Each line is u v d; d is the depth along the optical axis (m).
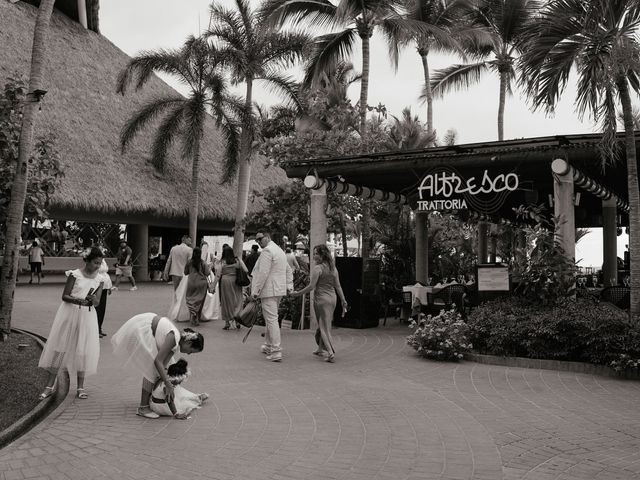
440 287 14.00
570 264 9.70
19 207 9.56
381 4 18.86
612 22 8.50
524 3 22.72
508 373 8.30
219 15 25.53
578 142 9.99
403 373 8.28
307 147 18.14
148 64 24.89
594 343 8.27
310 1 18.89
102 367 8.20
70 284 6.36
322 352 9.55
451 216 19.14
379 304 13.96
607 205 16.05
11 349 8.87
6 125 10.10
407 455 4.92
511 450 5.09
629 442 5.32
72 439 5.19
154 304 16.23
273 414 6.11
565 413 6.26
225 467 4.59
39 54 9.75
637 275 8.66
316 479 4.38
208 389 7.16
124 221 25.27
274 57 25.91
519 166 11.00
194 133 24.64
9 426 5.48
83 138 24.36
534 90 9.13
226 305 12.23
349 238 26.39
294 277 13.52
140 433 5.39
